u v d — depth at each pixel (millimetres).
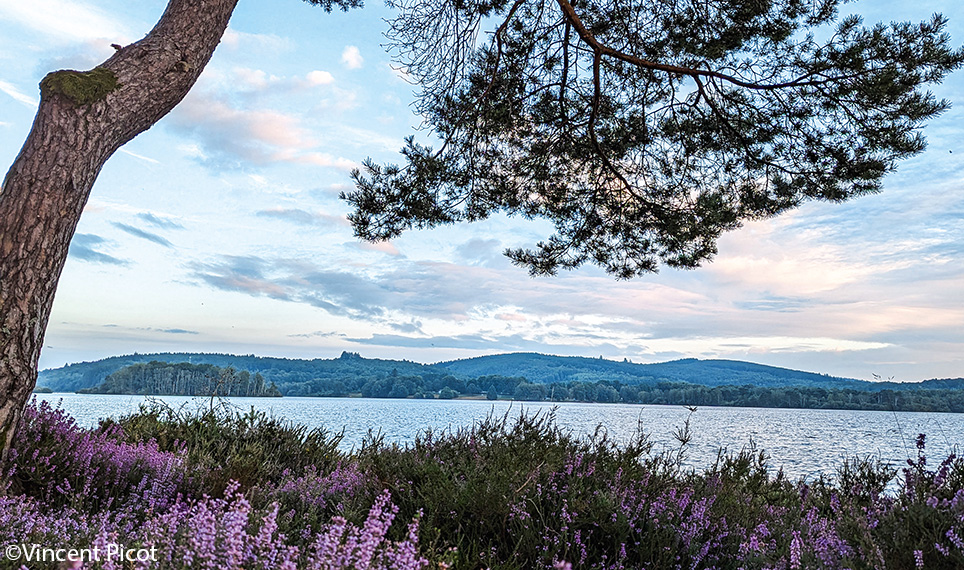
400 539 3262
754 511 4176
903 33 6473
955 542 2432
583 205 9242
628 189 8773
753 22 7062
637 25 7938
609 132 8680
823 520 3252
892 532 2658
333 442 7266
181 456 4906
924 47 6375
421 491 3777
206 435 6477
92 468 4320
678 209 8617
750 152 7980
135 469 4391
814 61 6906
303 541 3039
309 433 7223
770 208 8062
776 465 14055
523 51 8281
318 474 6008
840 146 7332
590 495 3701
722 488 4266
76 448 4402
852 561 2566
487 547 3314
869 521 2904
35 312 4047
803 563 2658
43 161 4098
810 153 7492
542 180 8953
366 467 4469
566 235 9508
